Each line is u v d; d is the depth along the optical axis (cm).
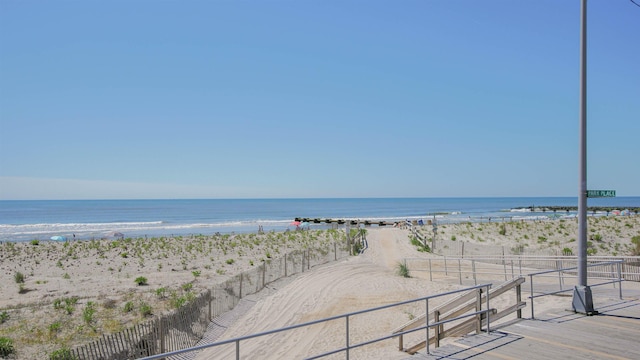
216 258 3256
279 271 2478
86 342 1375
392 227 6169
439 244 3616
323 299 1948
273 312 1783
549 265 2478
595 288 1644
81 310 1722
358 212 14950
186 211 15625
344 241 3931
